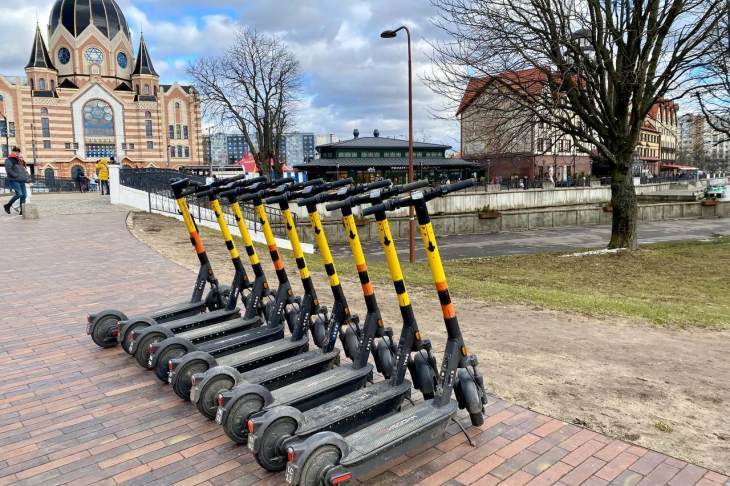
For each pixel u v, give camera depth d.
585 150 16.66
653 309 8.19
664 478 3.14
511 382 4.62
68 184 36.97
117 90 72.50
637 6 14.23
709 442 3.59
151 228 14.64
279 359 4.48
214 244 12.64
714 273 14.11
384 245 3.56
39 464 3.30
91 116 69.50
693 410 4.12
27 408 4.07
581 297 9.08
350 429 3.39
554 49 14.69
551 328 6.57
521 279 13.24
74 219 15.69
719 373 5.02
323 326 4.58
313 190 4.06
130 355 5.16
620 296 10.86
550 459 3.34
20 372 4.76
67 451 3.45
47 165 67.44
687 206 33.31
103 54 73.06
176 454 3.40
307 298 4.57
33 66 68.25
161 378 4.41
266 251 12.52
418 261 17.88
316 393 3.63
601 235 25.16
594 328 6.65
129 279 8.43
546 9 14.42
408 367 3.81
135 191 20.08
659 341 6.14
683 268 14.82
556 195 36.22
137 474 3.18
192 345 4.48
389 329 3.98
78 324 6.14
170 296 7.38
